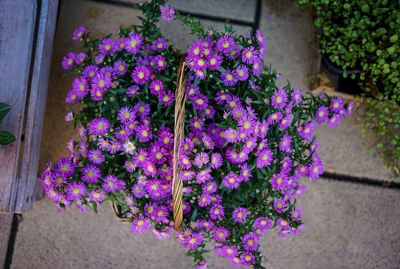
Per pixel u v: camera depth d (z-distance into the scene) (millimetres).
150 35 906
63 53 1081
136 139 855
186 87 838
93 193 870
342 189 1105
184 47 1094
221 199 872
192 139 864
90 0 1089
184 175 836
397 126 1036
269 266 1087
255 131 836
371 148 1104
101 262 1067
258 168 867
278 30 1113
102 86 868
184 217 886
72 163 870
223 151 874
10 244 1057
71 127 1075
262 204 887
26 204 942
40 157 1064
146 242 1075
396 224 1110
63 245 1064
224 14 1104
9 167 898
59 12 1083
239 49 859
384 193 1110
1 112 865
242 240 880
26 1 925
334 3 997
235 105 852
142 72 863
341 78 1054
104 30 1089
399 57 984
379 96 1015
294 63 1107
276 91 862
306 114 913
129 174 880
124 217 908
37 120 958
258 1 1113
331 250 1099
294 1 1112
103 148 865
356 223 1105
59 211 1003
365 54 1006
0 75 911
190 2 1099
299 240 1094
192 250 907
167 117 886
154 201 880
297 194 989
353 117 1106
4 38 917
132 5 1094
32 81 930
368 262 1104
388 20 976
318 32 1078
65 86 1078
